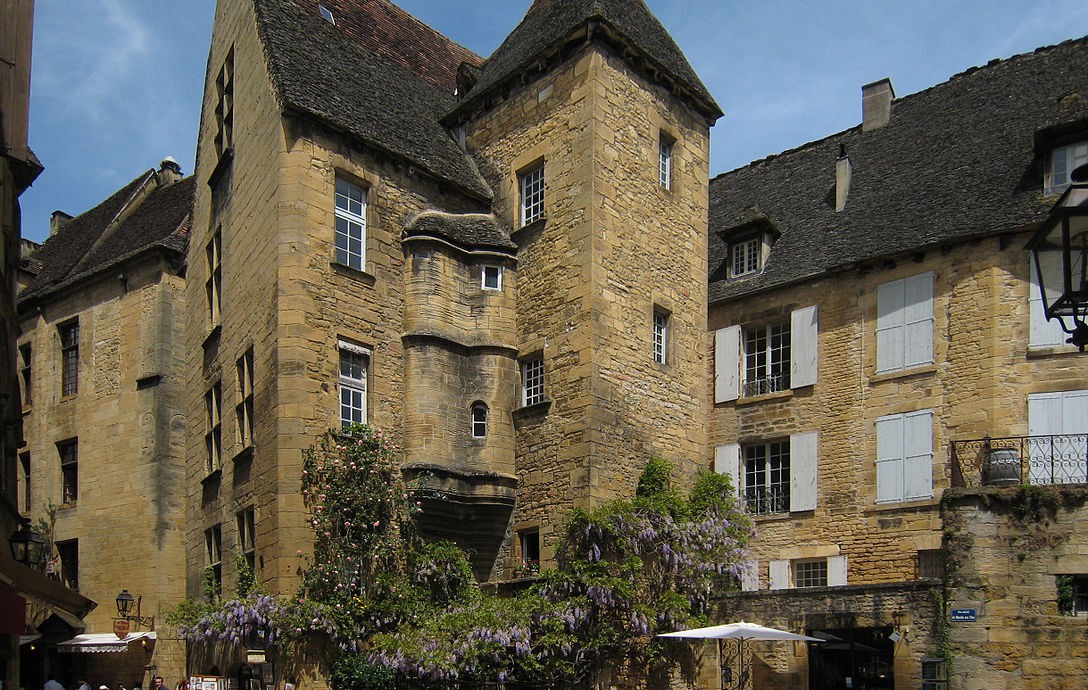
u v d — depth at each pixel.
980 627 12.83
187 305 19.02
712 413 19.91
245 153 15.72
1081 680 12.16
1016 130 18.34
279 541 12.94
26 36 13.41
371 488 13.72
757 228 20.25
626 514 14.15
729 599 15.55
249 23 16.22
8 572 8.69
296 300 13.72
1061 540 12.64
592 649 13.59
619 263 15.52
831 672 16.36
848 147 21.55
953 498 13.33
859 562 17.22
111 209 24.61
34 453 21.03
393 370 14.84
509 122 17.02
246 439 14.76
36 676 19.36
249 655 12.59
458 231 15.70
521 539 15.11
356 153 15.03
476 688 13.08
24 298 21.77
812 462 18.20
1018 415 15.99
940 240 17.12
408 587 13.59
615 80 16.03
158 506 18.44
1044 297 7.20
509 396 15.53
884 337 17.77
